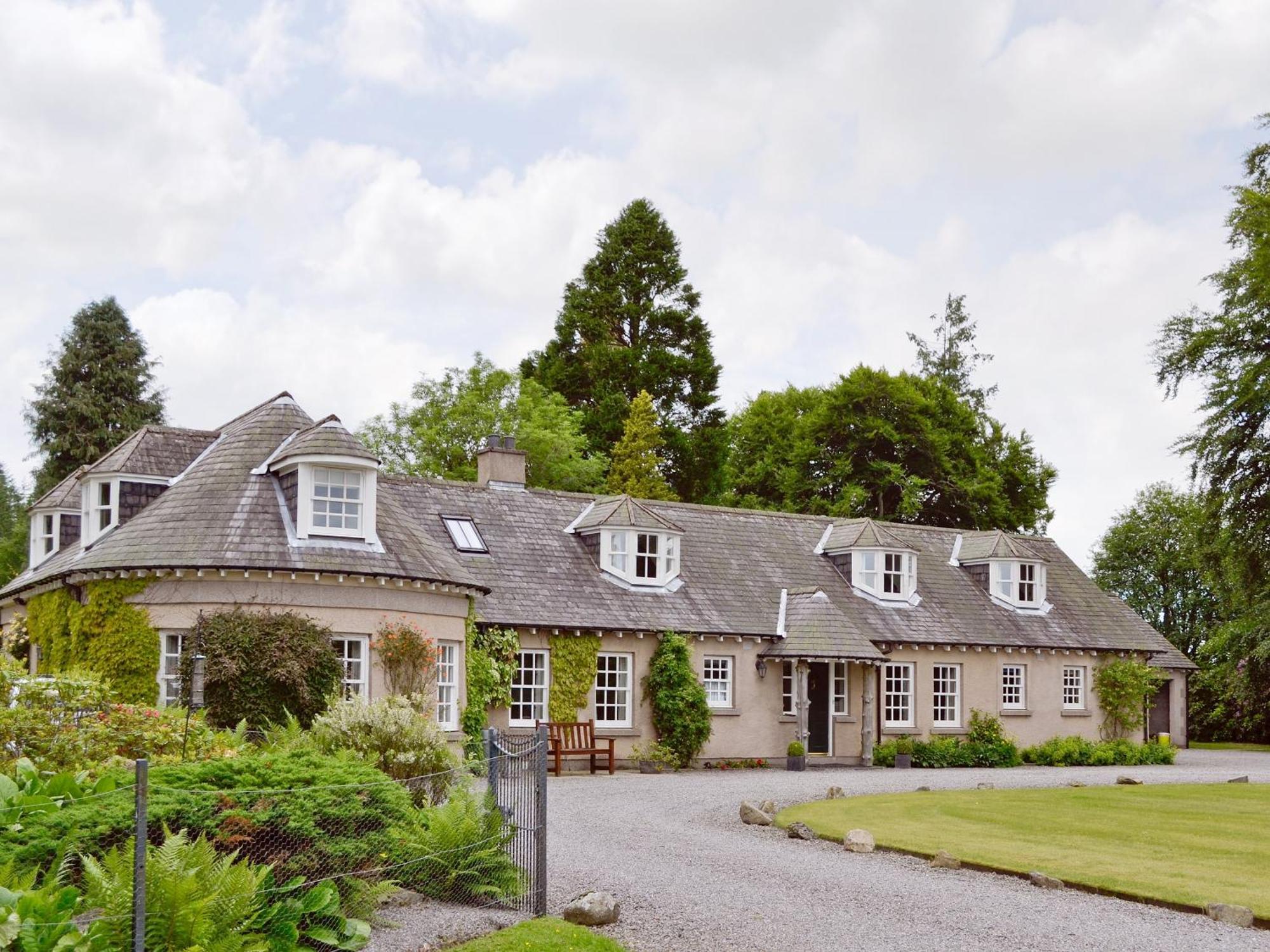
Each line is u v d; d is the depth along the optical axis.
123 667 20.28
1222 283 35.06
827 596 31.06
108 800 9.16
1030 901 12.33
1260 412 34.00
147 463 23.53
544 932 9.90
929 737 32.50
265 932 8.65
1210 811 19.30
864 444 52.03
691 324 56.12
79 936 7.41
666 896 11.94
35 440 52.00
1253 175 36.12
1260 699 44.59
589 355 54.28
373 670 21.31
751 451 56.81
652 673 27.95
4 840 8.51
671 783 23.56
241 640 19.67
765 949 10.05
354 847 9.97
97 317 53.31
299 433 22.73
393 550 22.23
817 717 30.98
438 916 10.46
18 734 11.40
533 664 26.80
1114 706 36.12
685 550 31.52
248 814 9.47
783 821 17.41
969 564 36.81
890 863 14.47
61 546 27.52
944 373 61.94
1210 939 10.82
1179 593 55.06
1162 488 56.78
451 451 48.44
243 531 21.02
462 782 12.70
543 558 28.52
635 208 56.94
